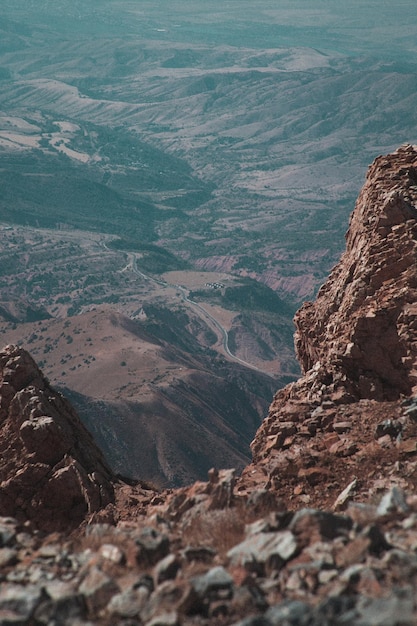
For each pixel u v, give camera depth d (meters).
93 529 19.66
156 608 14.01
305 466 30.05
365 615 12.30
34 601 14.13
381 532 16.00
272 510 21.41
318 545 16.02
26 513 34.25
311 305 55.84
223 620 13.70
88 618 14.25
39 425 36.06
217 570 14.91
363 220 48.03
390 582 13.97
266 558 15.90
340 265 54.97
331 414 35.47
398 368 38.91
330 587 14.35
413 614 11.97
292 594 14.48
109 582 14.97
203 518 20.95
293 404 37.84
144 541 17.41
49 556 17.73
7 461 36.16
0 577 16.42
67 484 34.22
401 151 51.91
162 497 32.81
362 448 30.17
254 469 33.31
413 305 38.94
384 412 33.78
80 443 37.75
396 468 26.81
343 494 26.08
